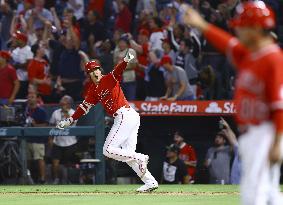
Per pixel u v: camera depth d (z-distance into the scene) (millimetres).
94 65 38938
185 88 55688
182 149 51781
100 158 51875
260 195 18156
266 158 18156
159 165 53875
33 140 52875
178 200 33406
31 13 66688
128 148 38969
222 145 51938
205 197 35812
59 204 31078
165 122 53938
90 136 52500
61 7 71312
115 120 38969
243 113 18688
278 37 63500
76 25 63938
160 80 57406
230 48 18938
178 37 61188
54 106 53188
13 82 57656
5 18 68500
